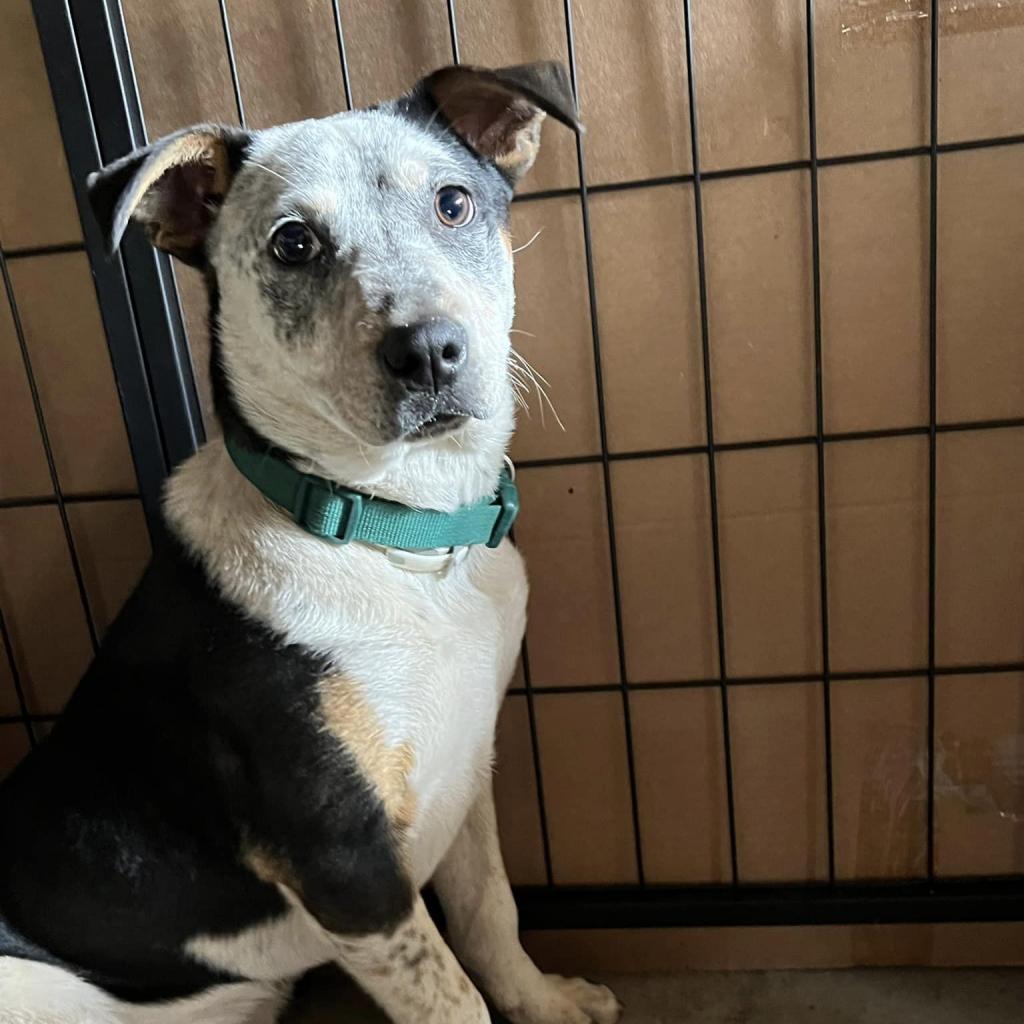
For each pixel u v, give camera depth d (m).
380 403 0.84
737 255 1.15
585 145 1.14
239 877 1.02
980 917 1.32
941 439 1.19
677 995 1.37
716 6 1.08
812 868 1.40
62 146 1.17
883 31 1.06
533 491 1.27
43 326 1.25
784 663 1.30
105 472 1.31
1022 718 1.28
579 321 1.20
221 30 1.14
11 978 0.99
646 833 1.42
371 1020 1.36
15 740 1.46
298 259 0.91
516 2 1.10
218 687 0.95
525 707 1.37
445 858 1.23
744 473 1.23
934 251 1.12
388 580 0.98
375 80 1.14
